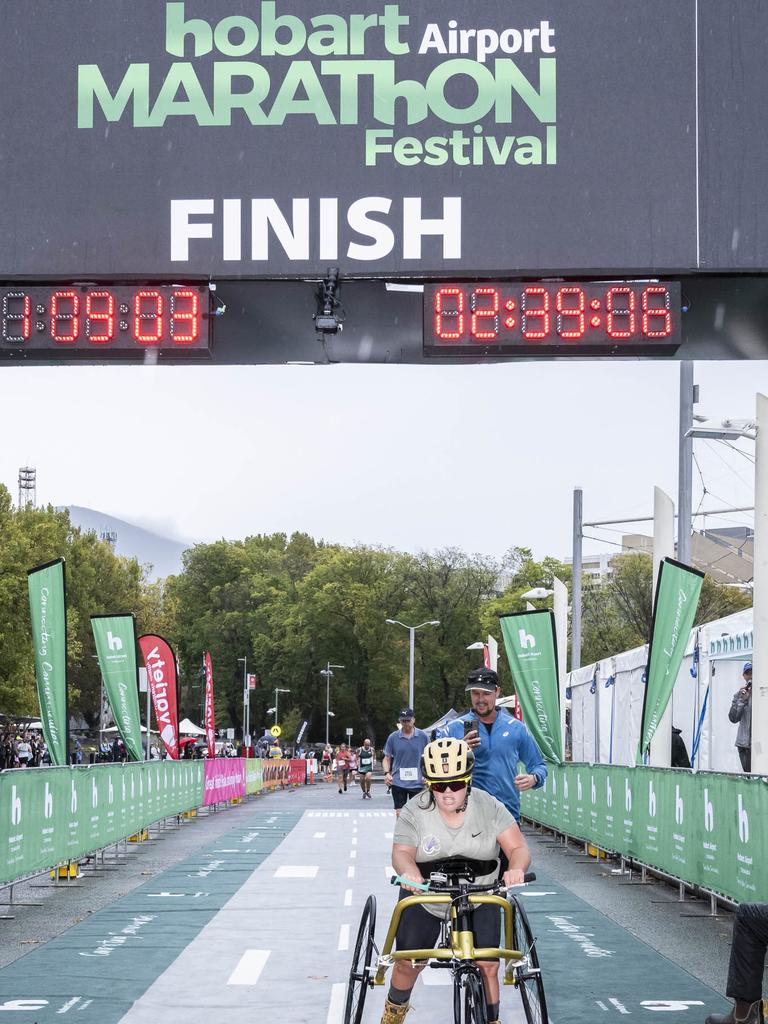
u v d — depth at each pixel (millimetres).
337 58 11914
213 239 11844
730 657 18812
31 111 12062
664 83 11867
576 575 34406
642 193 11781
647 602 65500
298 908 12648
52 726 15734
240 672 115000
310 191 11836
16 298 11734
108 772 17422
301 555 124875
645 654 22438
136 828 20016
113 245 11914
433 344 11602
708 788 12023
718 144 11820
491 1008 5988
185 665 117125
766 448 13664
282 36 11961
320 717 113938
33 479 136500
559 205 11773
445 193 11797
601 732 27516
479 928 5801
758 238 11773
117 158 11969
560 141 11820
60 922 11695
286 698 110500
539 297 11609
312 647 99000
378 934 10930
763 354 13789
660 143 11820
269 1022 7484
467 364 12805
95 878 15633
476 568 94688
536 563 91438
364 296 12289
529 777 8906
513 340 11570
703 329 13086
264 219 11820
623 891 14391
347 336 13375
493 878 6168
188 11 12047
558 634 26531
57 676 15758
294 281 11883
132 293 11766
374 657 95375
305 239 11781
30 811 12914
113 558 92938
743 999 6773
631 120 11828
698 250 11742
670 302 11609
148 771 21609
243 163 11875
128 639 21531
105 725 89812
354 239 11758
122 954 9898
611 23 11906
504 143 11805
